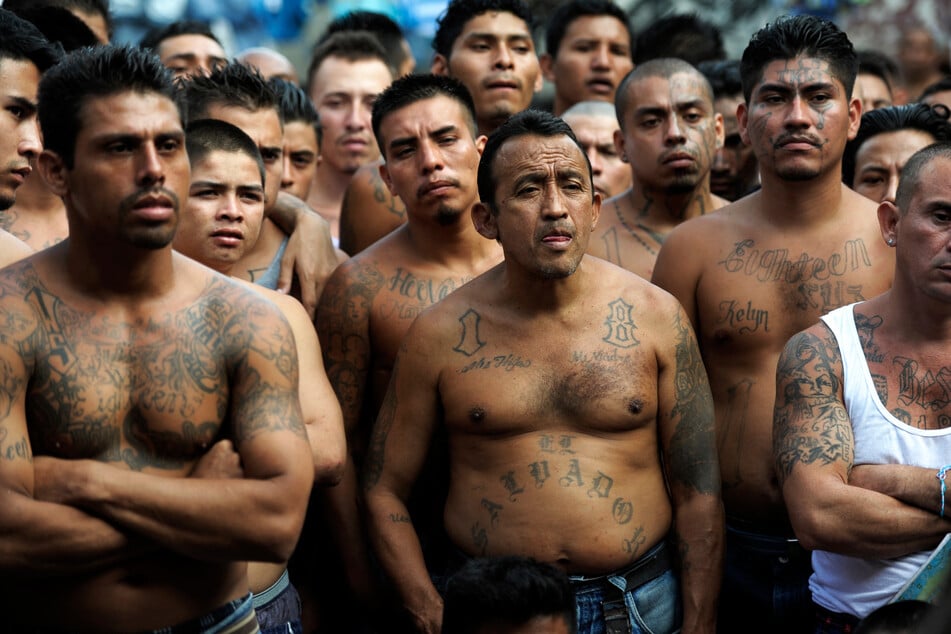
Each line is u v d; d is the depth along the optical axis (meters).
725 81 5.89
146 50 2.83
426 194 4.22
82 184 2.71
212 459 2.77
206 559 2.74
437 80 4.41
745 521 4.08
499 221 3.61
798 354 3.48
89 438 2.72
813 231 4.14
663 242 4.80
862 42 8.75
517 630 3.12
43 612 2.76
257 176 4.04
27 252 3.50
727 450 4.09
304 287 4.46
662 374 3.70
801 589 4.04
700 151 4.84
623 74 6.62
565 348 3.62
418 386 3.74
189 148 3.96
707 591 3.62
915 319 3.38
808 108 4.04
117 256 2.75
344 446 3.52
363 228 5.13
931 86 6.21
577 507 3.52
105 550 2.66
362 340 4.23
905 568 3.24
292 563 4.22
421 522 4.04
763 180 4.20
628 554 3.56
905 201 3.38
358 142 6.18
